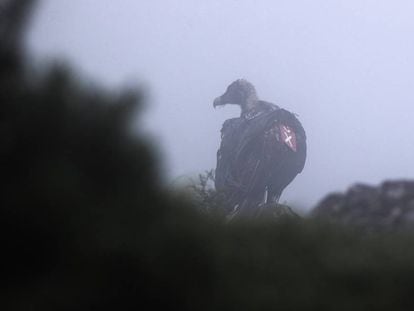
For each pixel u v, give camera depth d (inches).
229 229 424.2
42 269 307.0
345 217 558.9
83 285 303.4
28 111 318.3
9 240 303.4
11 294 302.2
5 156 310.0
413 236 461.4
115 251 304.2
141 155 328.5
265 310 326.3
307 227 446.9
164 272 307.0
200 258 317.7
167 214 330.0
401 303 343.3
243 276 352.2
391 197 558.9
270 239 417.7
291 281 354.9
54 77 326.0
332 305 335.6
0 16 331.3
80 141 323.0
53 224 305.0
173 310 309.3
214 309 317.1
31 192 304.2
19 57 329.1
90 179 322.3
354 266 364.8
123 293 304.0
